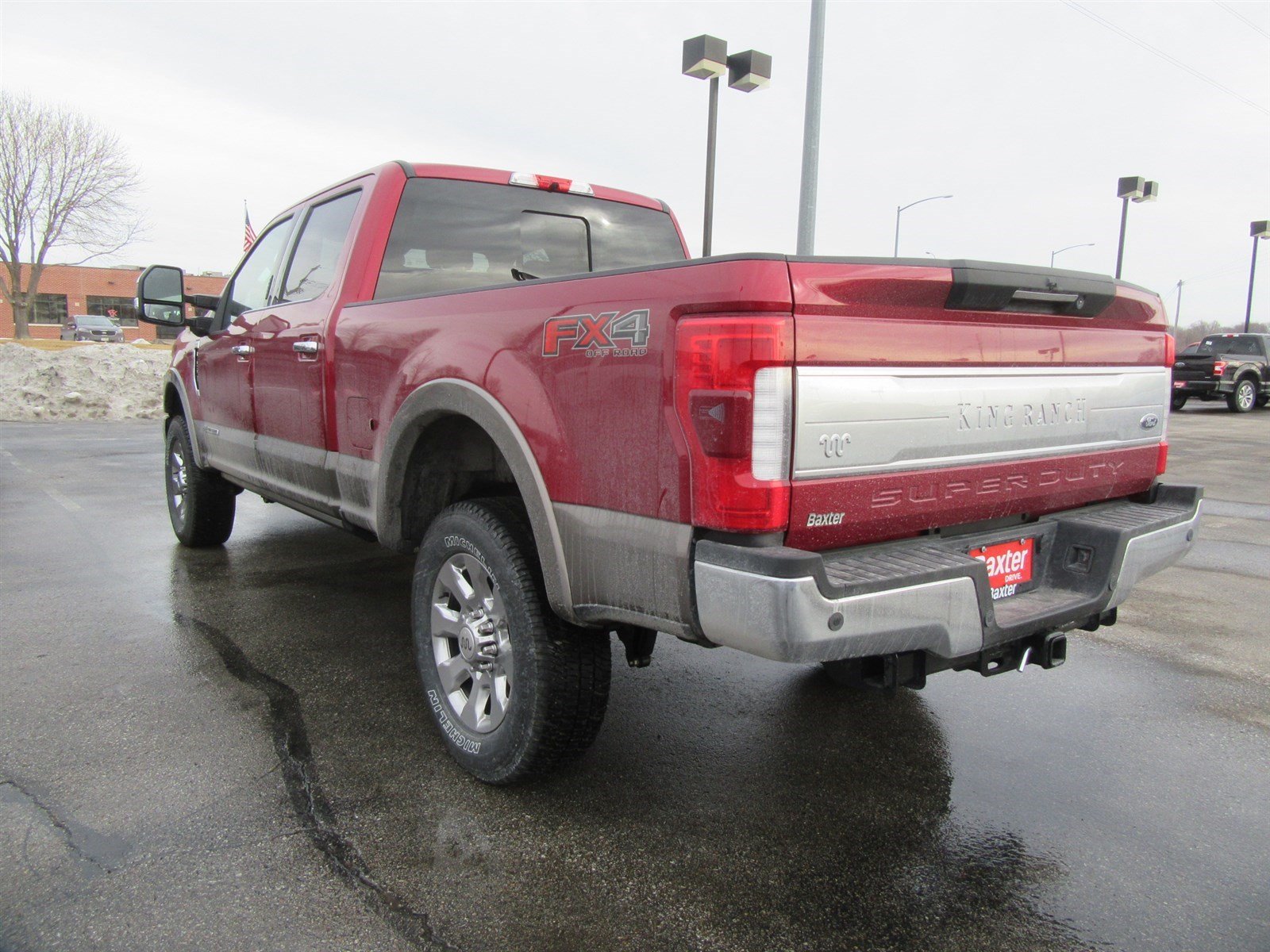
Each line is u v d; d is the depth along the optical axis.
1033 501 2.56
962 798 2.69
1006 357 2.40
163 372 17.44
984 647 2.20
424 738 3.01
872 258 2.03
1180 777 2.85
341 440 3.42
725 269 1.90
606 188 4.31
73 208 38.62
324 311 3.56
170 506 5.86
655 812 2.56
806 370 1.92
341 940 1.97
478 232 3.82
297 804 2.54
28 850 2.28
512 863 2.28
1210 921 2.11
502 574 2.51
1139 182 19.77
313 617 4.29
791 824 2.51
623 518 2.14
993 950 2.00
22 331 39.03
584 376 2.23
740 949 1.98
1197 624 4.55
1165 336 3.01
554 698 2.43
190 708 3.20
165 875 2.19
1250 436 15.00
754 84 10.62
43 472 9.12
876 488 2.10
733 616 1.88
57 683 3.41
